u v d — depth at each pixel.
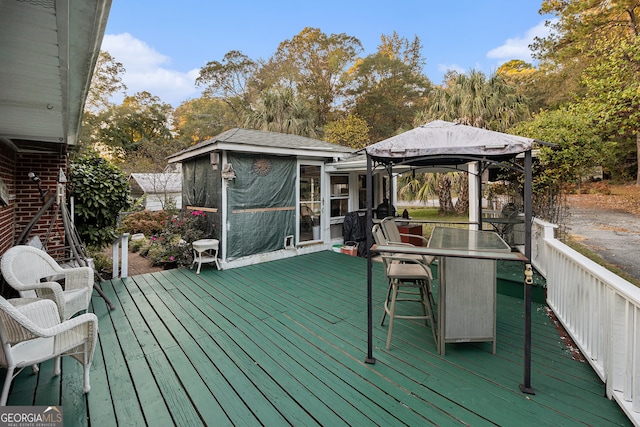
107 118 23.56
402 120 21.36
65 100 2.47
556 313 3.31
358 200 7.82
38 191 4.95
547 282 3.71
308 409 1.99
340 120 20.11
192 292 4.33
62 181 4.04
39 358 1.96
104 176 5.84
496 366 2.46
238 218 5.70
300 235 6.73
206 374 2.40
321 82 22.94
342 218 7.52
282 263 5.91
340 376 2.35
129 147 24.11
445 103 11.00
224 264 5.50
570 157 5.11
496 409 1.96
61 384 2.28
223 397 2.12
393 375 2.35
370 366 2.48
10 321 1.82
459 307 2.63
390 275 2.89
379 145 2.51
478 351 2.70
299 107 17.38
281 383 2.27
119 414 1.97
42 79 2.04
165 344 2.88
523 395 2.10
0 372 2.43
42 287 2.57
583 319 2.60
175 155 7.02
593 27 10.86
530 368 2.23
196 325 3.28
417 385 2.22
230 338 2.98
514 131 6.06
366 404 2.03
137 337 3.02
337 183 7.38
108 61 22.84
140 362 2.57
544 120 5.52
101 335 3.07
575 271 2.80
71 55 1.75
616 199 12.73
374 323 3.29
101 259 6.09
